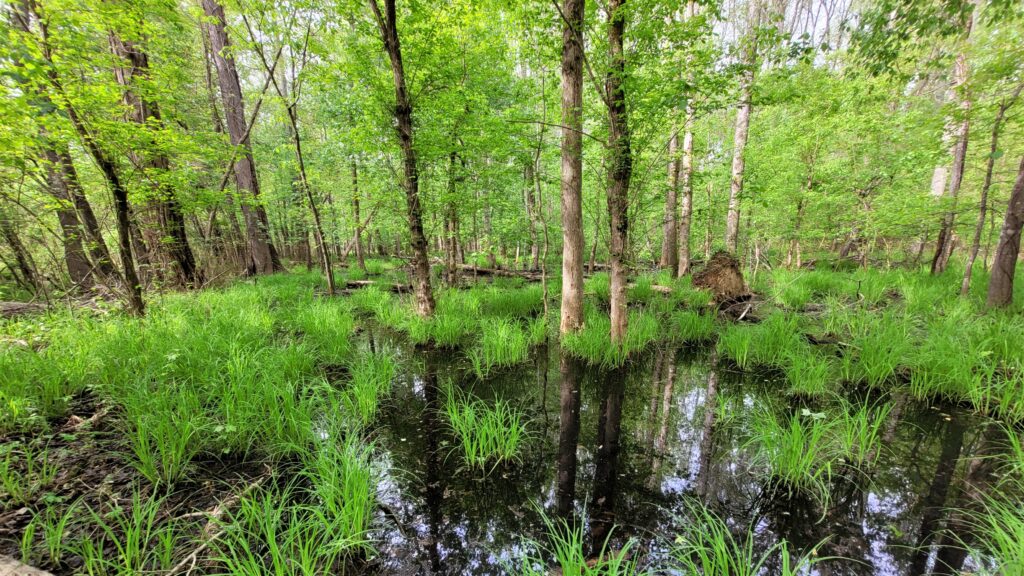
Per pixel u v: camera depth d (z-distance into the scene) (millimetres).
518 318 7453
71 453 2676
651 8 3727
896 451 3170
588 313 6930
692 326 6324
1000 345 4234
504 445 3236
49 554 1844
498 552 2264
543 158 7266
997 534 1932
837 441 3062
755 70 3857
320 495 2348
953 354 4070
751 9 9250
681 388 4719
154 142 5516
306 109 11805
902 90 7762
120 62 5051
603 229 8961
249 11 6523
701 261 15094
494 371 5250
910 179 8766
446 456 3275
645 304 8555
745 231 11766
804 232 10688
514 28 5590
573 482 2961
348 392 3914
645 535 2371
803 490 2732
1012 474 2781
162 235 8391
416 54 6207
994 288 5953
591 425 3924
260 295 8430
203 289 8930
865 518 2459
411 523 2496
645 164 5145
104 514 2186
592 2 4422
